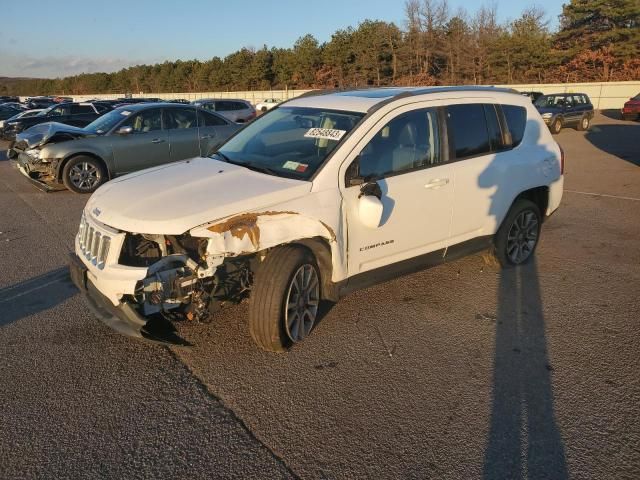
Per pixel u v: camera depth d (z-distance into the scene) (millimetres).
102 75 96188
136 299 3264
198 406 3023
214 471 2516
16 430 2801
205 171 3906
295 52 60906
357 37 54250
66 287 4805
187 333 3865
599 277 5098
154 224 3115
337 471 2510
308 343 3744
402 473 2498
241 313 4191
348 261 3754
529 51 46719
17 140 10156
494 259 5164
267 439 2742
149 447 2682
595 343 3777
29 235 6625
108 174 9602
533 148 5156
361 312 4262
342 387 3207
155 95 69562
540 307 4391
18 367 3418
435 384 3244
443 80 51312
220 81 71375
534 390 3184
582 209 8039
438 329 3980
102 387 3205
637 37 41781
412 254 4227
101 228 3346
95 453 2635
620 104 35969
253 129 4613
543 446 2688
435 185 4211
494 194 4738
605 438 2750
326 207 3531
